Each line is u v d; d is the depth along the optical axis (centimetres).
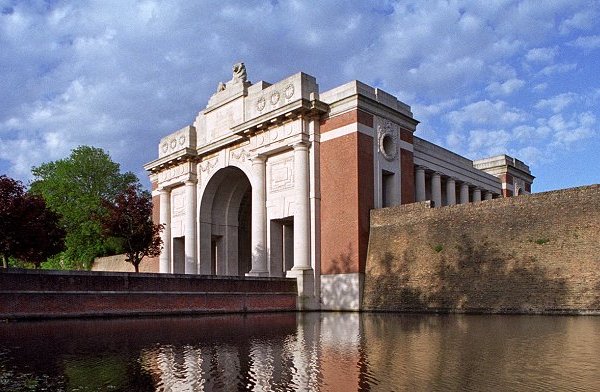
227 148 5259
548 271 2988
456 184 6312
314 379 1225
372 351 1631
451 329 2222
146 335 2139
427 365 1359
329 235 4238
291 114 4397
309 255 4266
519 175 7469
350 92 4259
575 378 1166
